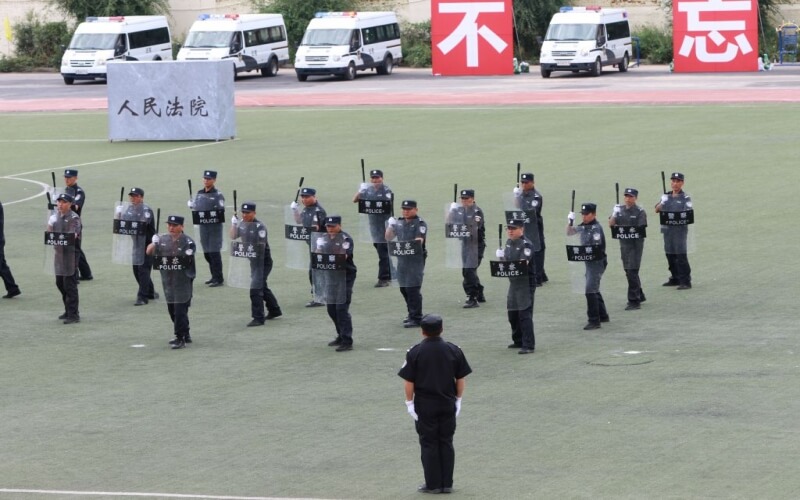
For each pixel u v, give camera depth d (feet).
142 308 107.34
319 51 307.37
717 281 109.19
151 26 325.83
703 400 76.59
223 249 115.34
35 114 257.14
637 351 88.74
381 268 113.29
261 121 232.94
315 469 67.00
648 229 131.85
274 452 70.03
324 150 193.26
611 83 276.82
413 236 97.04
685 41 300.40
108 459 69.82
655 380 81.30
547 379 82.53
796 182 152.56
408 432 72.90
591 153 180.04
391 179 164.45
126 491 64.49
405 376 62.39
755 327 94.07
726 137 189.47
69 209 102.47
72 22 380.37
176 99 209.97
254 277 99.19
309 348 93.09
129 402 80.69
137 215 107.96
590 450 68.28
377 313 103.45
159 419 76.89
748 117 210.38
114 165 187.11
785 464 64.95
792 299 101.91
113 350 94.12
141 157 194.29
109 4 368.48
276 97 271.08
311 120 230.68
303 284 114.42
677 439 69.56
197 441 72.43
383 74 325.62
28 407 80.18
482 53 311.27
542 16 350.64
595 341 92.12
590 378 82.38
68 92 297.53
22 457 70.49
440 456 62.59
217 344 94.99
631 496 61.26
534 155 180.14
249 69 322.96
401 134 207.10
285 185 164.04
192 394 82.07
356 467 67.10
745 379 80.69
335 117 233.55
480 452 68.69
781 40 315.78
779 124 200.44
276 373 86.53
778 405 75.00
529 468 65.87
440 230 133.80
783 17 332.19
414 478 65.21
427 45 354.95
